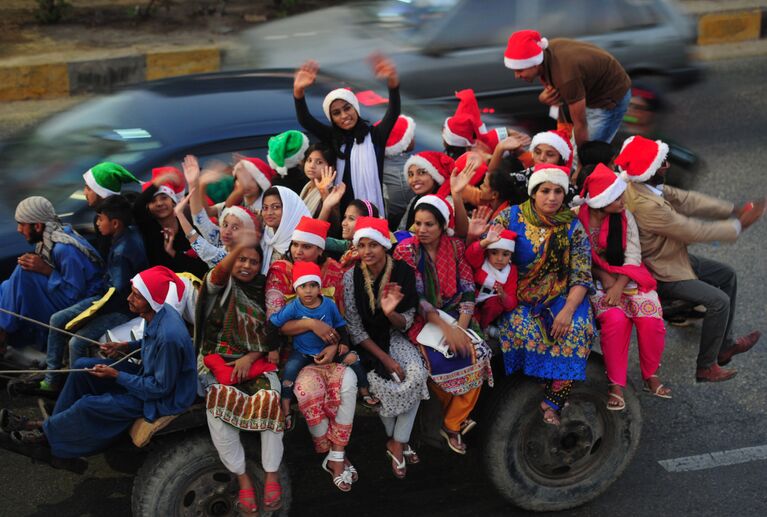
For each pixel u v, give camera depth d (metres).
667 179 8.84
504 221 5.02
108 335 5.03
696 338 7.14
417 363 4.75
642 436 6.05
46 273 5.28
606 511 5.39
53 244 5.25
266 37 9.50
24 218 5.23
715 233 5.35
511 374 5.08
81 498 5.46
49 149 6.29
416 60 8.45
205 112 6.38
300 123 5.75
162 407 4.47
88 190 5.40
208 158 6.11
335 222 5.56
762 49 14.27
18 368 5.35
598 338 5.45
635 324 5.16
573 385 5.10
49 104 11.39
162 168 5.69
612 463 5.35
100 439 4.56
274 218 4.94
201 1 14.46
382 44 8.73
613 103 6.64
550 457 5.22
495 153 5.80
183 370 4.46
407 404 4.74
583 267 4.97
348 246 5.20
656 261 5.46
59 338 5.16
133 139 6.18
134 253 5.24
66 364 5.23
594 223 5.21
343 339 4.71
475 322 4.98
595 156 5.85
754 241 8.47
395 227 6.37
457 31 8.61
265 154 6.24
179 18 13.80
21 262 5.23
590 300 5.12
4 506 5.36
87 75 11.79
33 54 11.91
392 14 9.07
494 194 5.44
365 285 4.72
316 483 5.62
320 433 4.67
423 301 4.86
